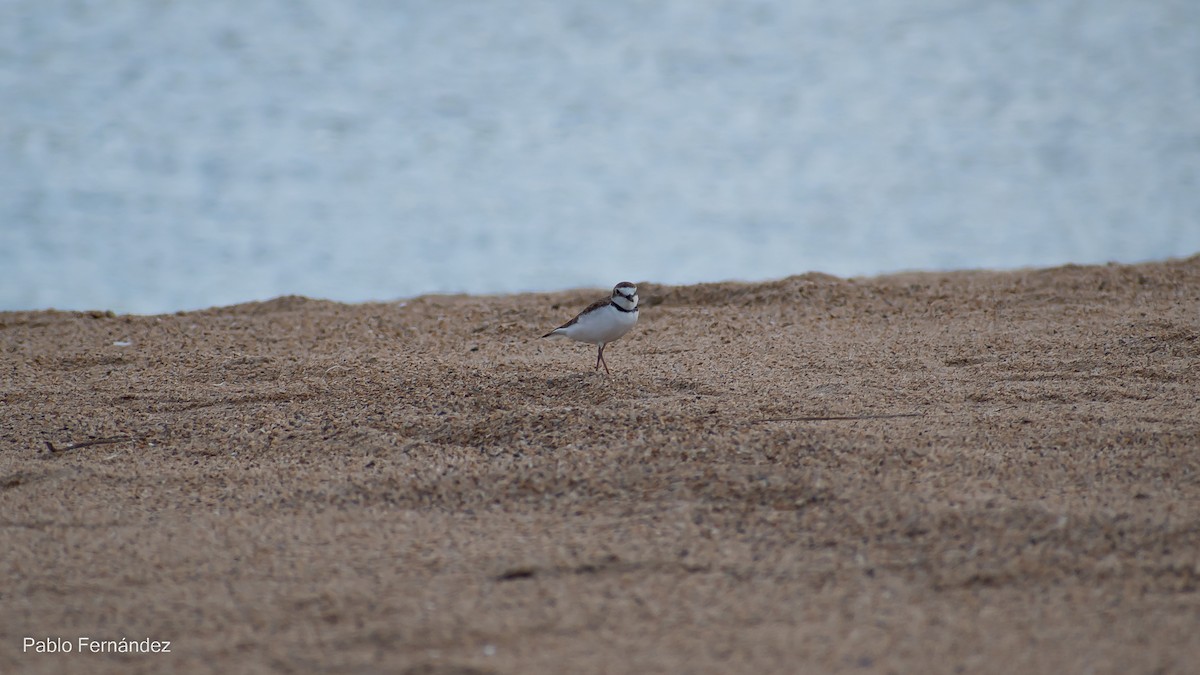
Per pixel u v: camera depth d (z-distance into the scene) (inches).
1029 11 2427.4
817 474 332.5
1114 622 255.3
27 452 390.0
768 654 247.9
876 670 240.8
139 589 288.7
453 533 314.8
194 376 475.5
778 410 390.0
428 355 503.5
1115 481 321.7
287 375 468.1
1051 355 454.3
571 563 292.2
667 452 353.4
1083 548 286.0
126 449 390.0
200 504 342.0
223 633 265.1
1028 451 344.2
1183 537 287.6
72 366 500.7
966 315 541.3
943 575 278.7
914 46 2183.8
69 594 287.0
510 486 342.6
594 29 2283.5
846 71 1990.7
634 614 266.7
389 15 2326.5
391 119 1681.8
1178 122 1626.5
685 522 312.2
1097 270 627.8
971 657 244.4
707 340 514.9
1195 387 401.7
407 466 362.0
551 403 409.7
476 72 1951.3
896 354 470.0
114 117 1588.3
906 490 320.2
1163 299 553.6
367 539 313.4
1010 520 300.7
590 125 1696.6
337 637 261.0
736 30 2295.8
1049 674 237.0
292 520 328.5
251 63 1925.4
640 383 426.6
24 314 617.0
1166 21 2308.1
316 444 386.0
